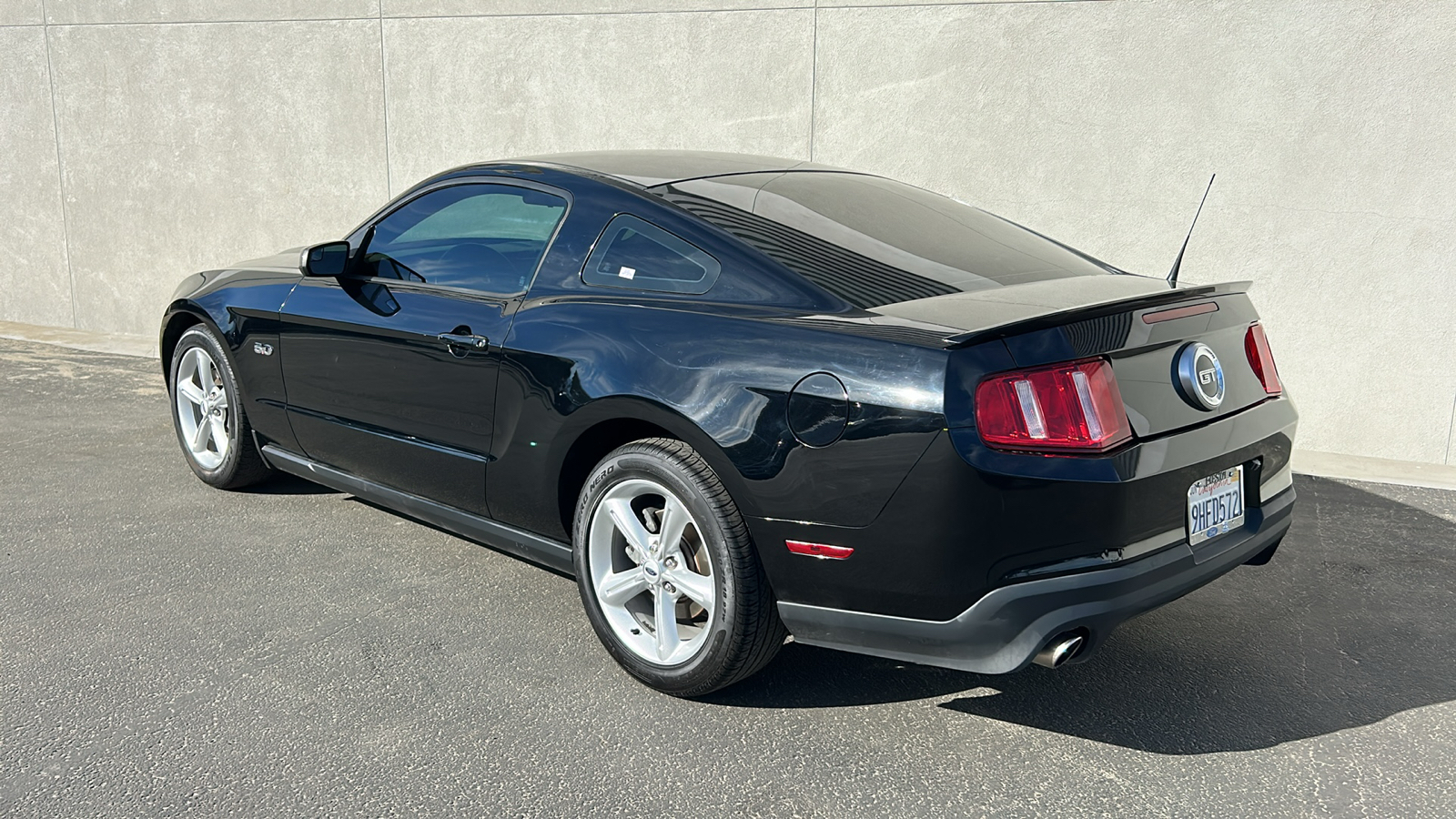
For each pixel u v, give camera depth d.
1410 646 3.39
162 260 8.46
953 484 2.42
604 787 2.54
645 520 3.04
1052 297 2.76
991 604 2.48
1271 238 5.66
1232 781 2.62
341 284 3.94
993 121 6.03
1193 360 2.72
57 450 5.34
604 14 6.76
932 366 2.46
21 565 3.83
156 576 3.76
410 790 2.51
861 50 6.23
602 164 3.55
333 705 2.89
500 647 3.27
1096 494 2.45
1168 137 5.73
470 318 3.41
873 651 2.69
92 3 8.22
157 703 2.88
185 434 4.82
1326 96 5.45
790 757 2.70
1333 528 4.52
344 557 3.98
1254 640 3.43
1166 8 5.62
